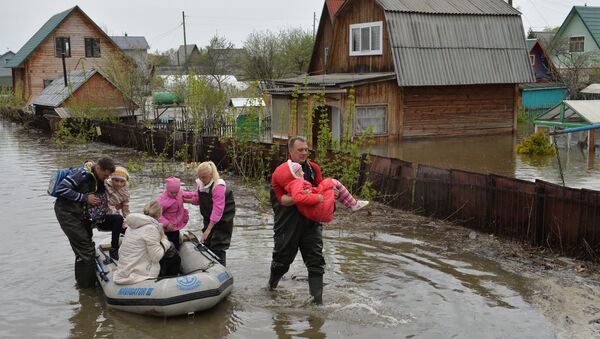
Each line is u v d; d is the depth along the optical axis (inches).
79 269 314.8
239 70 2359.7
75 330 265.4
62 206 307.9
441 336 251.9
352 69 1092.5
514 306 280.1
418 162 743.7
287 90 936.9
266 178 624.7
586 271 322.0
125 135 973.8
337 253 365.7
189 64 2397.9
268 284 312.8
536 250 360.8
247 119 648.4
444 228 418.3
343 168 498.0
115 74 1268.5
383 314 275.3
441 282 313.1
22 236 414.9
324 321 270.2
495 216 395.2
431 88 1013.2
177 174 684.1
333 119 957.2
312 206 273.6
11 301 298.0
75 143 1053.8
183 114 1128.2
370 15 1029.8
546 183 357.7
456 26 1021.8
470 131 1062.4
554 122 835.4
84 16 1806.1
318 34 1316.4
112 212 329.4
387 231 414.0
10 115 1674.5
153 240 282.4
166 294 268.8
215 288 275.7
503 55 1053.2
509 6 1109.7
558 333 251.6
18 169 742.5
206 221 323.6
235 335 258.5
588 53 1529.3
